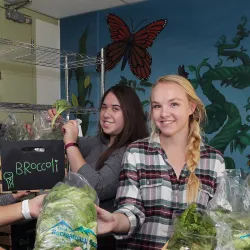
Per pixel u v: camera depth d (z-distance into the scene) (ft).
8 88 8.73
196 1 8.46
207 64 8.35
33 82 9.53
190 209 2.79
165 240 3.54
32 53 8.06
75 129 4.85
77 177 3.14
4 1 8.46
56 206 2.49
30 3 9.02
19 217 2.84
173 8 8.78
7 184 4.00
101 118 5.04
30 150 4.15
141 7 9.25
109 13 9.73
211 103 8.32
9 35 8.65
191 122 3.86
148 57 9.17
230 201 3.02
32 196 4.92
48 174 4.13
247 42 7.80
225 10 8.09
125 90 4.92
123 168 3.77
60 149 4.19
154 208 3.63
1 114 8.01
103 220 2.95
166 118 3.55
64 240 2.33
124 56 9.55
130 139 4.87
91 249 2.45
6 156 4.00
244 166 7.90
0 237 4.95
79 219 2.44
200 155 3.82
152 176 3.70
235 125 8.00
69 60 8.51
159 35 9.00
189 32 8.58
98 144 5.45
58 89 10.46
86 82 10.02
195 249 2.51
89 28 10.07
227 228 2.56
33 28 9.52
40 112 5.95
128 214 3.29
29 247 5.09
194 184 3.63
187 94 3.63
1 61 8.48
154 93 3.64
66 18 10.41
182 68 8.69
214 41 8.25
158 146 3.79
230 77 8.04
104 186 4.46
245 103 7.86
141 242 3.62
